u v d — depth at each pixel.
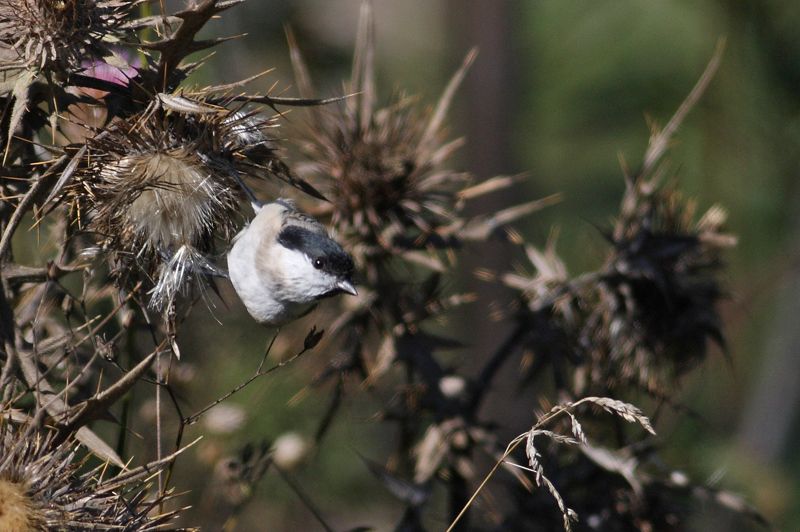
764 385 12.33
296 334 8.55
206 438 8.22
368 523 10.45
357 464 10.29
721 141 11.96
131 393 6.28
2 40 4.95
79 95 5.13
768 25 11.80
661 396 7.79
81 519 4.51
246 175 5.46
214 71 10.27
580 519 7.26
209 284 5.43
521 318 7.69
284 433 8.77
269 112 7.60
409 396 7.44
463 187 8.52
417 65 12.64
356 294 6.01
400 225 7.52
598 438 7.71
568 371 8.25
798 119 11.88
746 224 12.11
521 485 7.45
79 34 4.95
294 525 9.75
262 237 5.95
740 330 12.30
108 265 5.48
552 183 12.57
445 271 7.60
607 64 12.37
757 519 7.56
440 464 7.40
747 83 11.95
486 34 10.92
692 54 12.09
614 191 12.51
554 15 12.49
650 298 7.64
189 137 5.30
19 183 5.20
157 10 6.35
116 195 5.03
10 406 4.77
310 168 7.46
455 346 7.58
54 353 5.53
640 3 12.29
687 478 7.49
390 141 7.62
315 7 11.97
